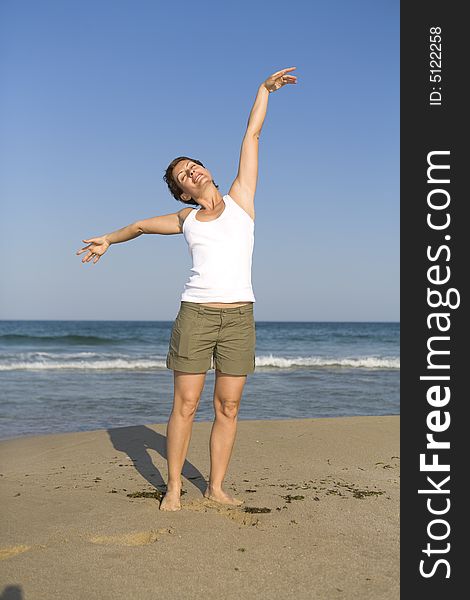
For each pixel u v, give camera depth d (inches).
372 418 289.9
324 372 631.8
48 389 448.8
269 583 100.5
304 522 131.1
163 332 1838.1
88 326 2480.3
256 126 147.8
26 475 181.2
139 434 246.2
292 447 225.5
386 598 96.3
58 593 94.5
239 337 139.6
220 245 137.6
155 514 132.6
